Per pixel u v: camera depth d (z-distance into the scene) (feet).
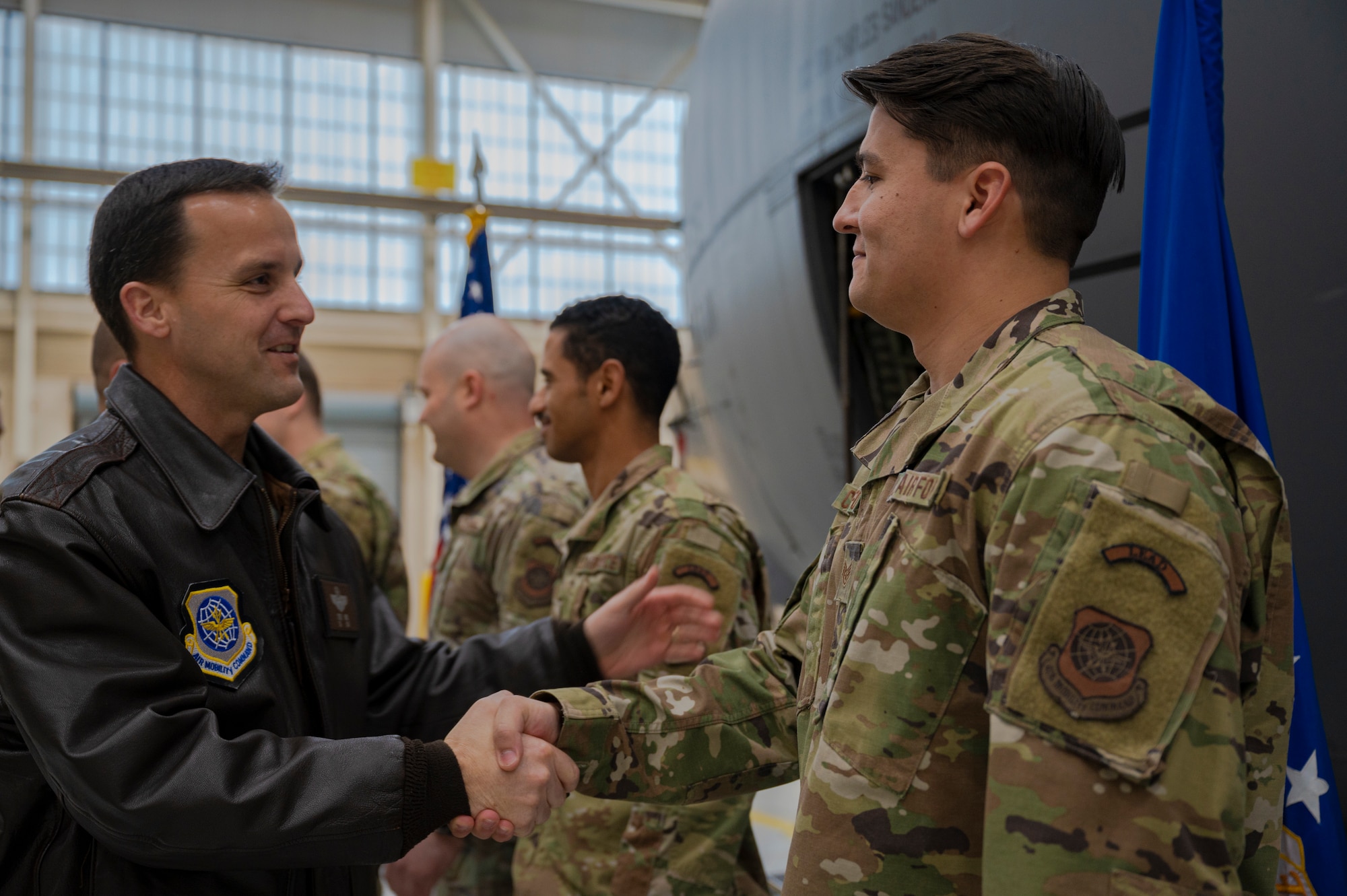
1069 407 2.63
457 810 3.49
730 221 10.17
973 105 3.02
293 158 34.37
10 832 3.44
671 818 5.12
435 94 34.83
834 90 7.95
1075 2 5.69
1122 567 2.43
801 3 8.60
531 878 5.51
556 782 3.70
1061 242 3.08
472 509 7.65
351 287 34.78
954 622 2.76
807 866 2.84
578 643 4.64
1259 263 4.89
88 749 3.14
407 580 8.07
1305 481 4.83
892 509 2.95
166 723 3.24
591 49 36.81
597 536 5.88
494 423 8.19
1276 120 4.79
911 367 8.72
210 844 3.22
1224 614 2.44
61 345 31.91
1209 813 2.34
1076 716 2.40
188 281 3.84
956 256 3.10
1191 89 4.32
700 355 12.16
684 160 12.67
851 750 2.82
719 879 5.08
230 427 4.07
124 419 3.77
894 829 2.74
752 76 9.60
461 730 3.68
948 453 2.85
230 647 3.65
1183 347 4.19
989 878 2.43
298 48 34.42
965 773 2.72
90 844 3.39
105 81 32.81
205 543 3.68
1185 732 2.37
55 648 3.25
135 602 3.36
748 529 5.73
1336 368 4.66
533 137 36.40
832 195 8.63
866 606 2.90
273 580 3.89
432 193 34.96
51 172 20.93
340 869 3.94
